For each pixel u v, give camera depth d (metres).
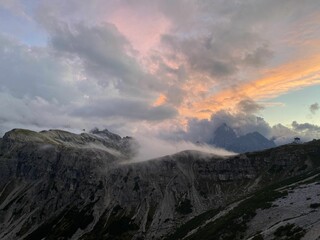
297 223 127.38
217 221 197.75
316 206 141.25
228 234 157.62
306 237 111.38
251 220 159.75
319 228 113.88
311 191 167.25
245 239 141.12
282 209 154.25
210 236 168.12
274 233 127.56
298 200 159.50
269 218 151.25
